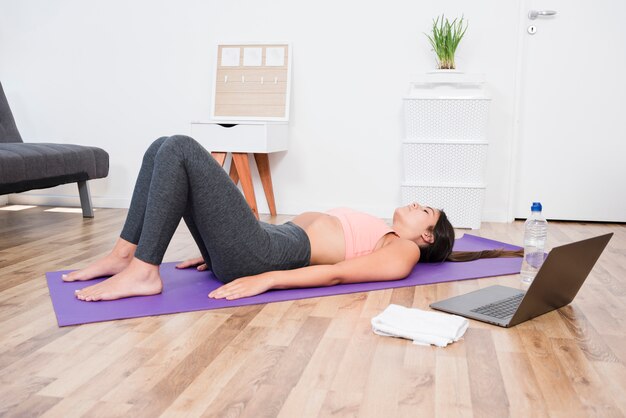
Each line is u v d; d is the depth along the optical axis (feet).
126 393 4.32
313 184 13.61
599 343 5.50
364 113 13.24
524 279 7.75
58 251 9.04
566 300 6.56
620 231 11.79
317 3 13.14
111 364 4.82
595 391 4.50
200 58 13.71
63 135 14.38
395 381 4.61
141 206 6.89
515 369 4.88
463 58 12.78
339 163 13.46
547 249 9.96
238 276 6.83
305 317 6.06
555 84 12.74
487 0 12.55
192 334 5.52
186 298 6.52
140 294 6.52
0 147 10.53
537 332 5.77
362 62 13.11
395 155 13.21
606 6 12.43
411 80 12.22
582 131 12.78
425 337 5.34
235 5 13.47
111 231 10.79
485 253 8.92
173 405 4.16
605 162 12.78
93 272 7.06
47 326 5.67
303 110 13.46
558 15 12.57
